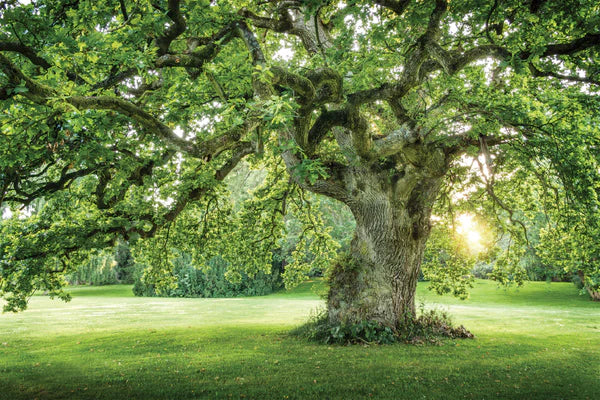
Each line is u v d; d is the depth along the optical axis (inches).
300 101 225.0
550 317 767.7
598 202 347.6
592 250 413.1
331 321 453.4
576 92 334.3
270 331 544.7
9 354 400.5
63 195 423.8
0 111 196.1
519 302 1168.2
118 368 333.4
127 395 259.3
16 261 343.3
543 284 1429.6
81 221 387.9
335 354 369.7
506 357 363.3
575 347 423.5
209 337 495.2
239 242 601.9
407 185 446.6
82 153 238.8
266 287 1574.8
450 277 634.8
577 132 324.2
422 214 462.6
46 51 188.9
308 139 259.6
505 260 613.3
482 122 329.4
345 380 285.0
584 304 1079.6
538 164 370.6
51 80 182.5
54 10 232.5
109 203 384.2
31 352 410.9
